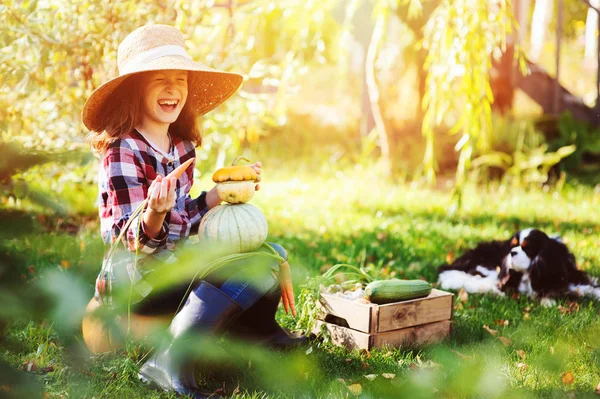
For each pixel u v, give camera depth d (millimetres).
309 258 4832
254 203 6930
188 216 3041
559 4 9297
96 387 2438
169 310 2703
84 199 5309
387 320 3178
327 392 2617
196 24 4789
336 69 12258
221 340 2754
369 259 4953
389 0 6207
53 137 4422
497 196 7477
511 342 3268
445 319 3398
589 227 6176
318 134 10438
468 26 5078
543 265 4105
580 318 3727
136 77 2881
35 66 4156
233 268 2613
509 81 9336
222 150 5504
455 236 5773
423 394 1001
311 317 3311
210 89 3289
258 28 6215
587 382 2652
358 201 7125
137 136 2867
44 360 2621
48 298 834
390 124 8352
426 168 6199
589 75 13242
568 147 8273
